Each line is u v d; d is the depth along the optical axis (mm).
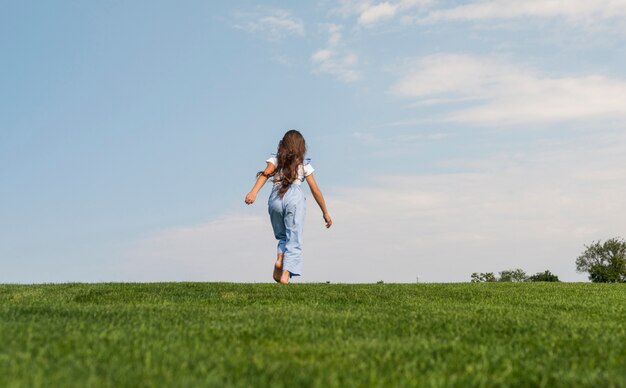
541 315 6926
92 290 9008
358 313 6727
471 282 12914
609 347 4691
